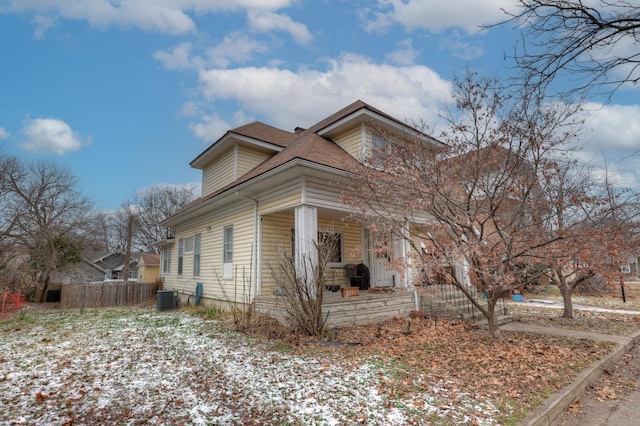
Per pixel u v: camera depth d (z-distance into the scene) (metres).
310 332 6.84
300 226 8.16
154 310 12.34
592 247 6.03
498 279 5.74
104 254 39.25
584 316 9.79
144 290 16.31
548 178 6.18
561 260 6.01
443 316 8.91
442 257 6.18
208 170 14.84
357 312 8.01
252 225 9.88
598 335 7.16
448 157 6.46
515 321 8.90
